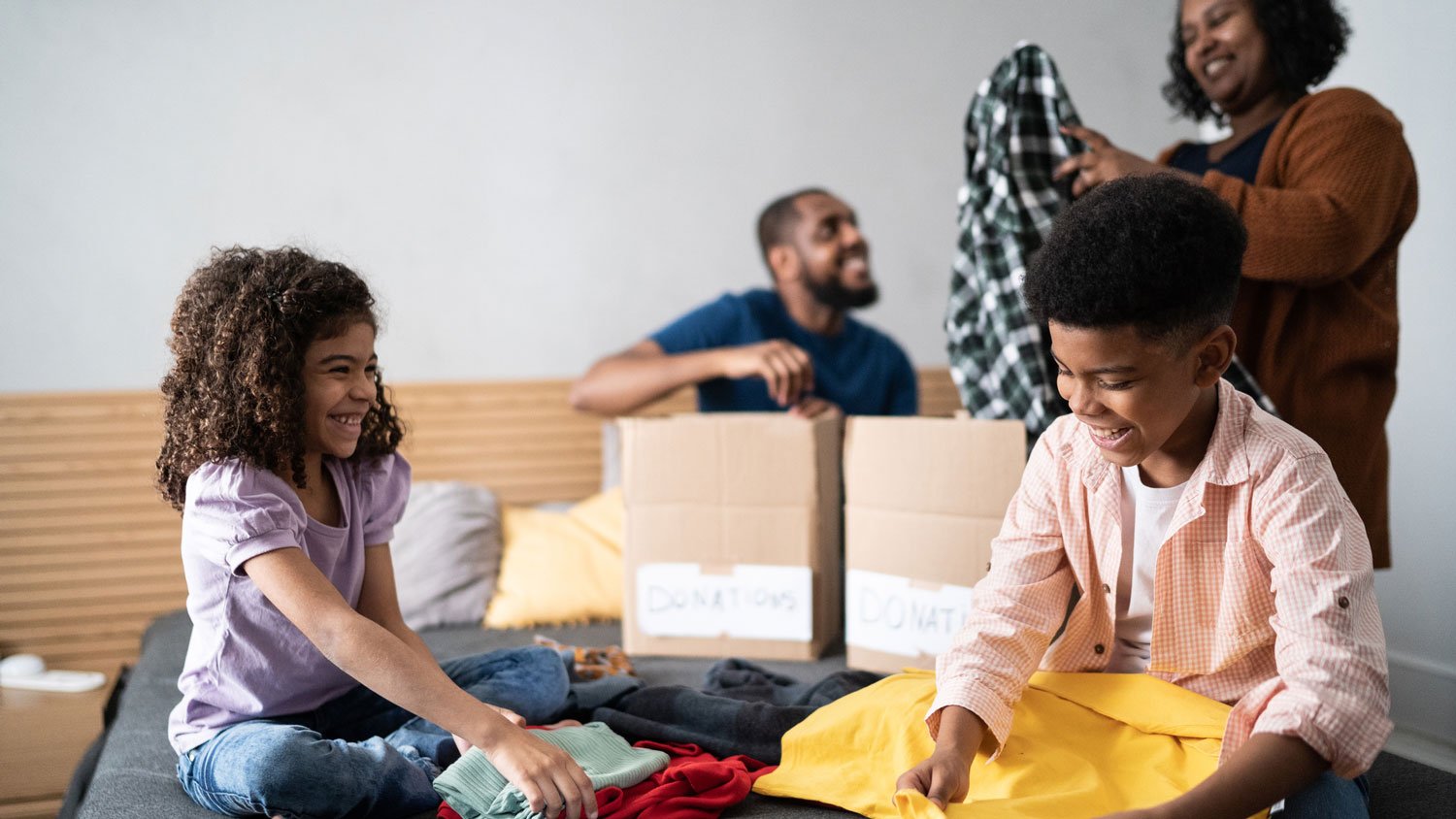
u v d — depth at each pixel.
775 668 2.02
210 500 1.36
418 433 2.79
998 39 3.10
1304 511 1.11
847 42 3.01
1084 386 1.08
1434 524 2.34
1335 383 1.78
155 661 2.15
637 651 2.12
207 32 2.64
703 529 2.08
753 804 1.34
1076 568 1.30
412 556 2.42
